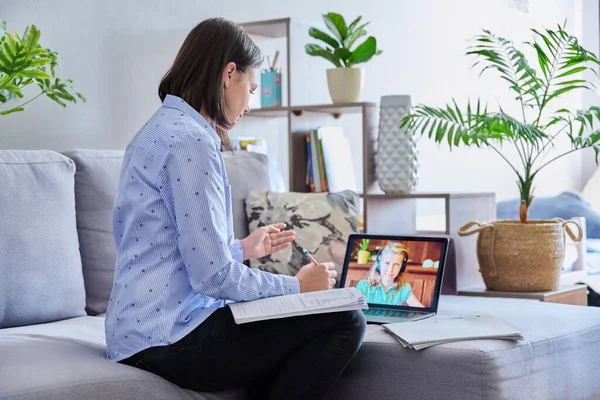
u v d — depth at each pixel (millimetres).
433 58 4758
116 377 1641
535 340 1987
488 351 1841
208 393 1773
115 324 1744
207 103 1812
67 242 2293
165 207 1706
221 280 1672
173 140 1688
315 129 3268
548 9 5691
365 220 3115
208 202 1669
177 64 1837
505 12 5387
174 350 1691
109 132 3051
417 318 2158
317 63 3457
